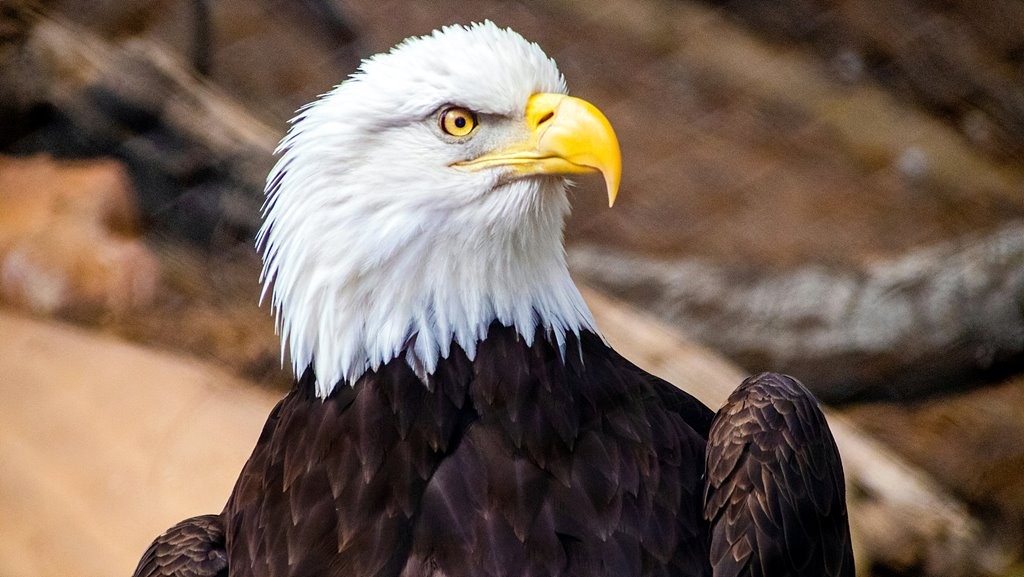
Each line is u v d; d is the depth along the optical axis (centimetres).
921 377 1440
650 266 1513
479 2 1981
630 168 1802
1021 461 1348
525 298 591
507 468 558
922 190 1900
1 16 1338
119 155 1351
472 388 574
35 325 1159
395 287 575
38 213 1263
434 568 541
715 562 559
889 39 2139
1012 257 1445
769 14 2141
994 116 2073
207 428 1041
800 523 573
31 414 1034
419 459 560
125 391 1070
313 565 550
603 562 546
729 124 1944
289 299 591
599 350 615
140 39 1462
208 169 1349
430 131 569
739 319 1460
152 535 940
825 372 1445
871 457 1191
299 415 587
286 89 1622
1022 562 1266
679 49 2059
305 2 1669
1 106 1327
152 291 1245
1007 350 1433
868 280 1476
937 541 1147
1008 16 2219
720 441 588
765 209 1769
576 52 1994
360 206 568
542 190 588
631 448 579
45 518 941
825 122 2002
